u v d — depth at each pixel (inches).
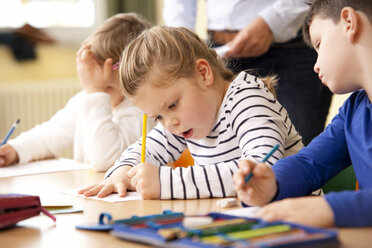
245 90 52.4
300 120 84.8
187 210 39.3
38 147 79.4
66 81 156.0
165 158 60.4
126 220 31.9
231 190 44.4
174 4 99.3
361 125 43.7
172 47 51.3
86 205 42.3
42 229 33.7
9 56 148.9
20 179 59.5
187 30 55.9
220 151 54.4
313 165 44.1
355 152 43.5
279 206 31.6
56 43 155.6
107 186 47.7
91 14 162.9
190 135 53.5
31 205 35.6
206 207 40.4
